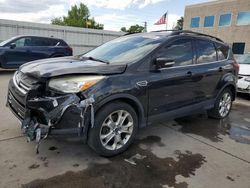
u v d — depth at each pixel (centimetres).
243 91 664
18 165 263
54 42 1027
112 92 268
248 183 253
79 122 249
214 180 256
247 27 2355
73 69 263
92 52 396
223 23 2555
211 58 429
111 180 246
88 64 301
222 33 2575
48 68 274
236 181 256
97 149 277
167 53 339
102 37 2038
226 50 476
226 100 479
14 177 241
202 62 404
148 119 324
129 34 423
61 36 1783
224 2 2516
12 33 1529
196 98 395
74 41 1872
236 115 511
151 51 319
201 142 354
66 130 248
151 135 371
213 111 459
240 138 377
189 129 407
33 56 955
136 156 299
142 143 339
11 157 278
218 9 2578
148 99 313
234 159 305
